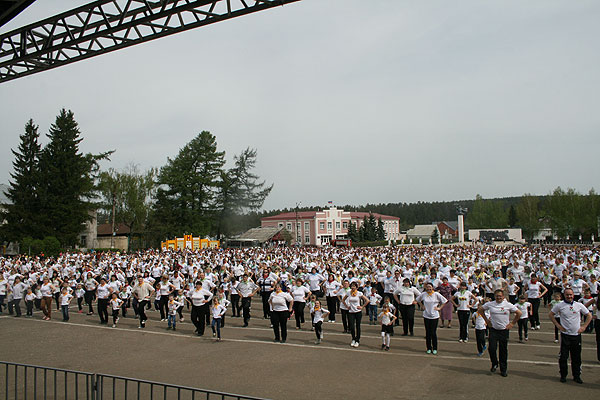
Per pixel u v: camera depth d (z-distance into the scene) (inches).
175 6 353.4
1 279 785.6
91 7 371.9
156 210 2568.9
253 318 684.7
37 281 880.3
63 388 359.6
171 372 392.5
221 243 2928.2
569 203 3604.8
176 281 694.5
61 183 2167.8
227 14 346.9
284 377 370.3
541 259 1036.5
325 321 642.2
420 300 447.2
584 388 331.3
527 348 457.1
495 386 338.0
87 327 624.4
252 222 3307.1
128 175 2536.9
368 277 728.3
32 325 647.8
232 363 418.9
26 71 429.1
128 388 351.9
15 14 342.3
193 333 570.6
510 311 368.5
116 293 654.5
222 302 545.6
